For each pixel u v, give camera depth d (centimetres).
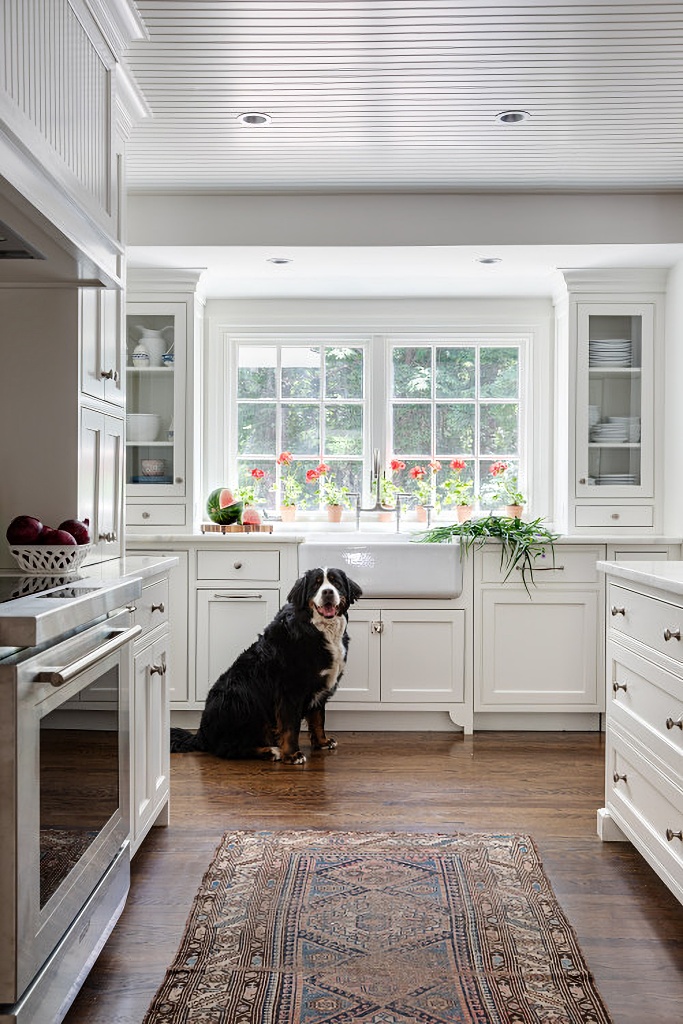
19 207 182
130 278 438
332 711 431
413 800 324
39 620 146
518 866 261
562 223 393
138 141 333
